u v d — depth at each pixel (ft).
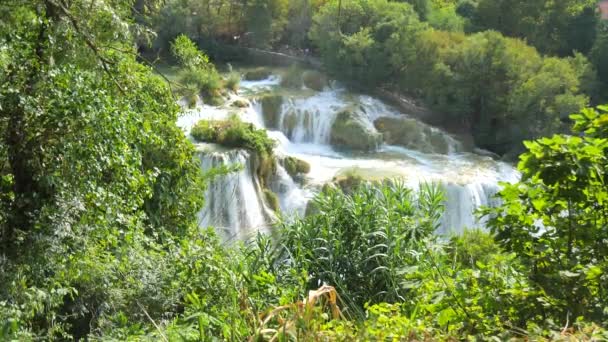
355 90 121.80
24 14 27.71
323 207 29.45
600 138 18.43
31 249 29.58
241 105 104.53
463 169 97.40
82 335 30.27
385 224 28.02
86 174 30.91
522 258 17.94
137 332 22.30
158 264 32.73
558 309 16.63
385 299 26.00
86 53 32.12
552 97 111.96
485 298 16.89
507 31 142.72
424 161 101.04
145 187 36.76
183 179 46.50
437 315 17.44
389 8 128.57
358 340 14.70
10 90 27.89
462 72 114.93
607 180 17.04
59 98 29.35
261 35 133.39
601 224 17.71
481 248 33.50
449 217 88.58
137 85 39.81
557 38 142.00
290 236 28.66
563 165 16.76
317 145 107.04
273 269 27.02
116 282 31.55
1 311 23.91
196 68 49.42
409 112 117.08
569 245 17.51
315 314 15.29
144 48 119.24
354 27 126.11
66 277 29.84
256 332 14.44
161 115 44.29
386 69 119.96
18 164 30.63
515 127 112.27
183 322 21.54
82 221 31.30
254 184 82.48
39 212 30.09
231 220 78.28
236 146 83.66
